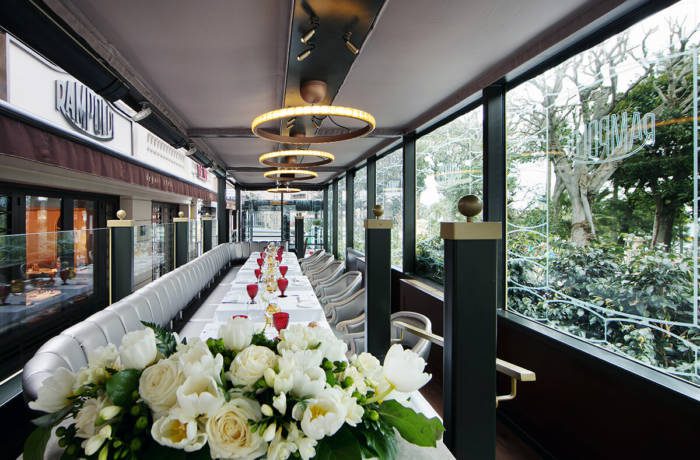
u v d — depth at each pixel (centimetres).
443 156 411
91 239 309
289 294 397
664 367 174
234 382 63
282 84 320
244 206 1389
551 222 247
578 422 216
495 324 126
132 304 274
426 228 459
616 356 198
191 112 404
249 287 337
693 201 161
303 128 394
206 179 1343
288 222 1384
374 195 661
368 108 393
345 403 64
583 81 220
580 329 225
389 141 533
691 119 161
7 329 229
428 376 70
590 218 216
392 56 265
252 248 1010
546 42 231
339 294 468
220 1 198
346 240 824
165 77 305
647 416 175
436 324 375
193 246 678
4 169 351
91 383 64
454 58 268
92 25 222
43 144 327
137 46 250
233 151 655
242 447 56
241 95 349
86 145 414
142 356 64
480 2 198
